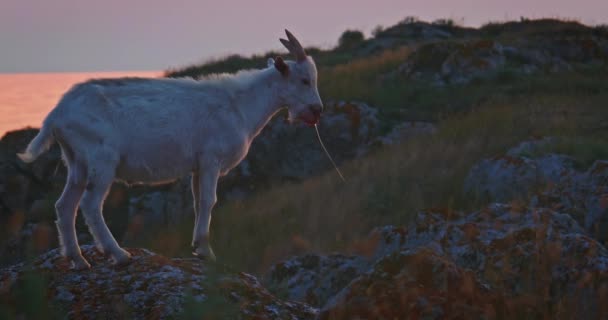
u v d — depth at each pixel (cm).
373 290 377
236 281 448
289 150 1677
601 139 1142
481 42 2072
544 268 432
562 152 1045
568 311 398
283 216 1245
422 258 395
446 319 359
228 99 555
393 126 1670
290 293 666
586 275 414
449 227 582
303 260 720
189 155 526
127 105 489
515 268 463
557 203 796
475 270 493
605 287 405
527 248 475
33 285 346
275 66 598
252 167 1664
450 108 1766
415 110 1786
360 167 1404
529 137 1182
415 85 1978
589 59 2206
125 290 431
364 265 665
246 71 593
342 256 702
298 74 601
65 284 446
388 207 1126
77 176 475
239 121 558
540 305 401
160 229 1483
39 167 1877
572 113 1427
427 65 2083
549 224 562
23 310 348
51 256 501
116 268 472
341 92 1941
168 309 395
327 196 1262
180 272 457
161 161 510
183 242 1332
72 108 471
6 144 1964
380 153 1488
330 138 1675
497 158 1055
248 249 1109
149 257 492
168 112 507
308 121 614
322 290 654
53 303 416
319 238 1057
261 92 586
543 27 2673
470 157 1237
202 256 530
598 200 737
